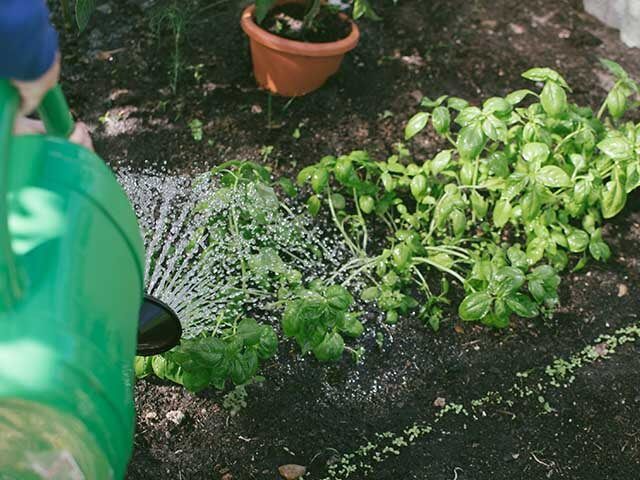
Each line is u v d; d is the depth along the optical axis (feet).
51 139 3.57
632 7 11.30
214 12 11.31
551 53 11.29
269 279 8.36
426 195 8.80
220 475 7.16
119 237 3.59
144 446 7.27
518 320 8.48
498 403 7.84
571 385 8.02
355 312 8.34
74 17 11.03
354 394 7.80
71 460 2.90
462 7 11.77
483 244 8.75
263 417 7.55
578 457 7.50
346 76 10.58
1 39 3.18
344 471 7.26
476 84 10.77
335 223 9.05
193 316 7.70
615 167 8.41
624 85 8.66
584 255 8.79
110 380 3.17
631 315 8.63
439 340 8.26
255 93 10.32
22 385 2.88
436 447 7.48
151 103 10.10
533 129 8.42
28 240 3.18
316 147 9.82
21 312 2.99
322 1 10.37
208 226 8.41
